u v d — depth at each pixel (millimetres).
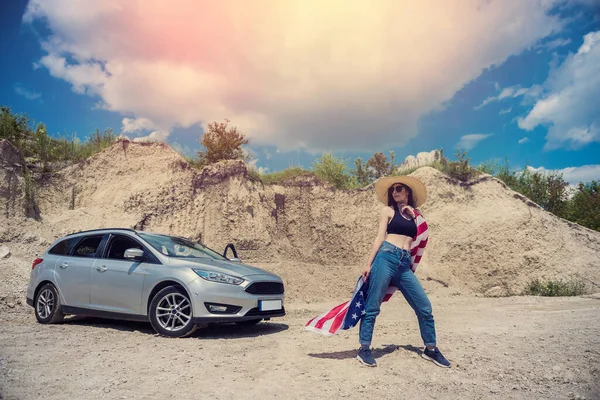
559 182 18234
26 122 13562
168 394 3541
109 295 6738
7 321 7484
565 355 4809
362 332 4555
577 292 13219
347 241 15516
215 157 15320
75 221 12508
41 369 4152
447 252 15211
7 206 11672
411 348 5234
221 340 5949
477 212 15812
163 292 6297
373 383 3916
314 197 16125
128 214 13289
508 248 14836
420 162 18109
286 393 3633
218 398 3477
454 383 3975
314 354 5016
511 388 3867
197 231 13727
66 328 6809
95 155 14250
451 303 11289
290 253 15047
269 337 6191
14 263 10414
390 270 4535
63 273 7285
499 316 8344
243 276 6414
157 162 14578
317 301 11867
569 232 15594
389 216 4742
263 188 15641
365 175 17703
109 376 3994
